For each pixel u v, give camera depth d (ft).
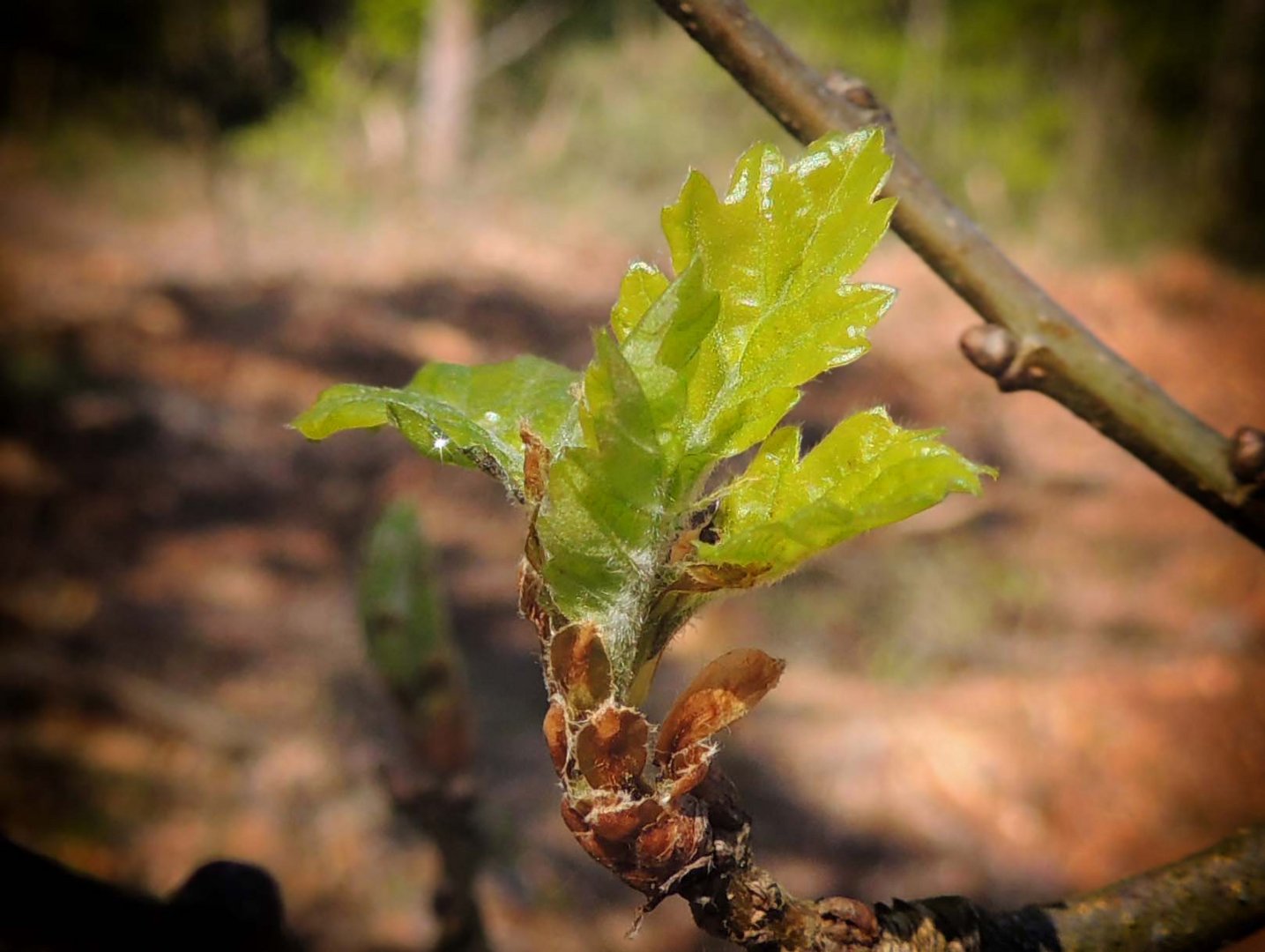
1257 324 4.68
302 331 3.57
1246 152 5.51
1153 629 2.56
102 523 2.54
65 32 5.05
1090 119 5.49
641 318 0.22
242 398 3.16
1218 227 5.46
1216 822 2.03
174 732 1.95
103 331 3.40
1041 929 0.32
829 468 0.23
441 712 0.48
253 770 1.88
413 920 1.63
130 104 5.19
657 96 5.23
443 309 3.85
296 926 1.59
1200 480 0.44
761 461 0.23
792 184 0.25
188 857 1.72
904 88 5.32
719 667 0.24
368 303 3.83
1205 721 2.27
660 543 0.23
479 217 4.73
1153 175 5.52
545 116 5.26
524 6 5.31
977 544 2.79
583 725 0.23
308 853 1.73
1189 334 4.50
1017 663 2.41
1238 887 0.33
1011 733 2.18
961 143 5.33
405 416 0.25
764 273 0.24
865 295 0.24
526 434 0.24
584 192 5.01
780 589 2.52
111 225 4.45
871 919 0.26
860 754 2.07
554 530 0.23
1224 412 3.97
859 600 2.53
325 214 4.67
